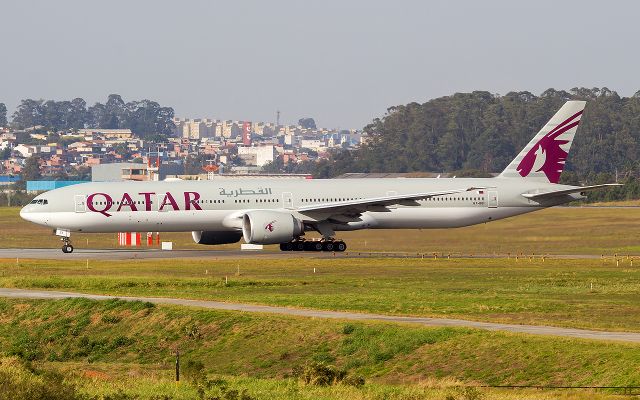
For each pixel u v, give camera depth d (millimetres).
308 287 174250
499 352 113250
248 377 120125
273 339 130875
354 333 126188
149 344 140000
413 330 123188
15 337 151250
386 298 155625
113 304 152875
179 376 113250
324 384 107500
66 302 156500
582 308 143750
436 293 162750
